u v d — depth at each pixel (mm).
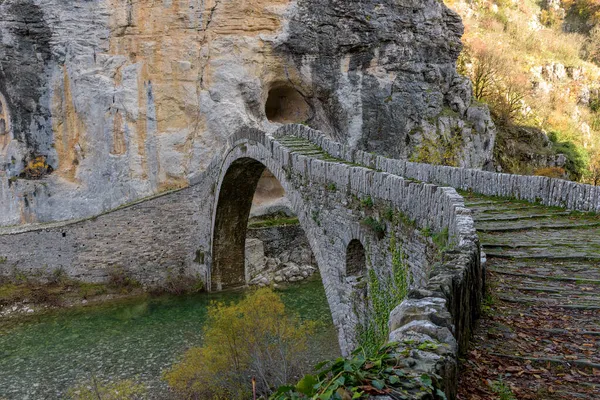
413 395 2732
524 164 33156
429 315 3662
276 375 14352
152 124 25859
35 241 23438
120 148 25828
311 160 14586
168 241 25188
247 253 25406
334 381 2807
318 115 28641
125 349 18516
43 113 25703
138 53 25719
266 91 27359
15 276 23281
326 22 27031
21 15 24531
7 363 17625
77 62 25406
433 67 29781
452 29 30672
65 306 22609
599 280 6824
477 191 14531
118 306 22781
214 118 25797
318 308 21844
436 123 29656
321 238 14227
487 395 4086
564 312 5836
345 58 27938
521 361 4680
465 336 4871
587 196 11312
